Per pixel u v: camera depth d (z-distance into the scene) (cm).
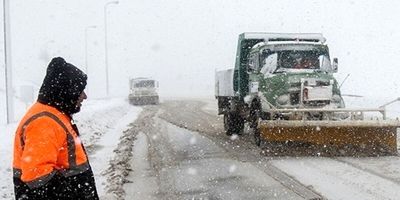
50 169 291
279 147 1139
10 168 870
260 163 1027
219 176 890
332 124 1099
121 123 2169
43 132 294
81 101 333
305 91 1200
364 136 1127
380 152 1116
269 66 1309
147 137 1552
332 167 955
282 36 1423
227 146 1314
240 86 1460
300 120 1132
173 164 1028
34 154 288
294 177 864
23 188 305
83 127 1658
